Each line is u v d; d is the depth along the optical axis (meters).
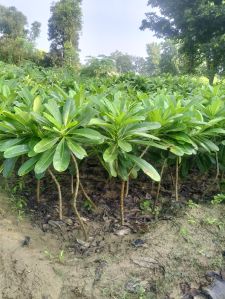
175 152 2.46
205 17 22.09
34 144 2.24
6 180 3.29
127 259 2.31
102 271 2.20
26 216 2.81
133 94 4.79
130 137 2.46
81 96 2.71
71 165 2.82
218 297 2.17
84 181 3.33
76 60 29.22
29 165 2.23
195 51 24.20
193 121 2.61
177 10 23.62
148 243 2.47
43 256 2.30
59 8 46.16
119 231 2.67
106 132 2.42
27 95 2.80
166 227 2.66
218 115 2.99
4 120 2.33
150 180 3.42
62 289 2.08
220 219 2.78
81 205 2.99
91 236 2.62
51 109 2.29
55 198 3.09
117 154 2.39
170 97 3.11
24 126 2.33
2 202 2.94
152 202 3.08
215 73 22.05
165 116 2.57
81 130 2.25
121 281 2.14
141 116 2.36
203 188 3.36
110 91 4.08
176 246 2.44
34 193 3.16
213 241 2.53
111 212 2.92
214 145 2.79
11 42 26.55
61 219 2.77
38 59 29.55
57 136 2.26
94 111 2.29
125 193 3.17
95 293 2.06
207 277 2.27
